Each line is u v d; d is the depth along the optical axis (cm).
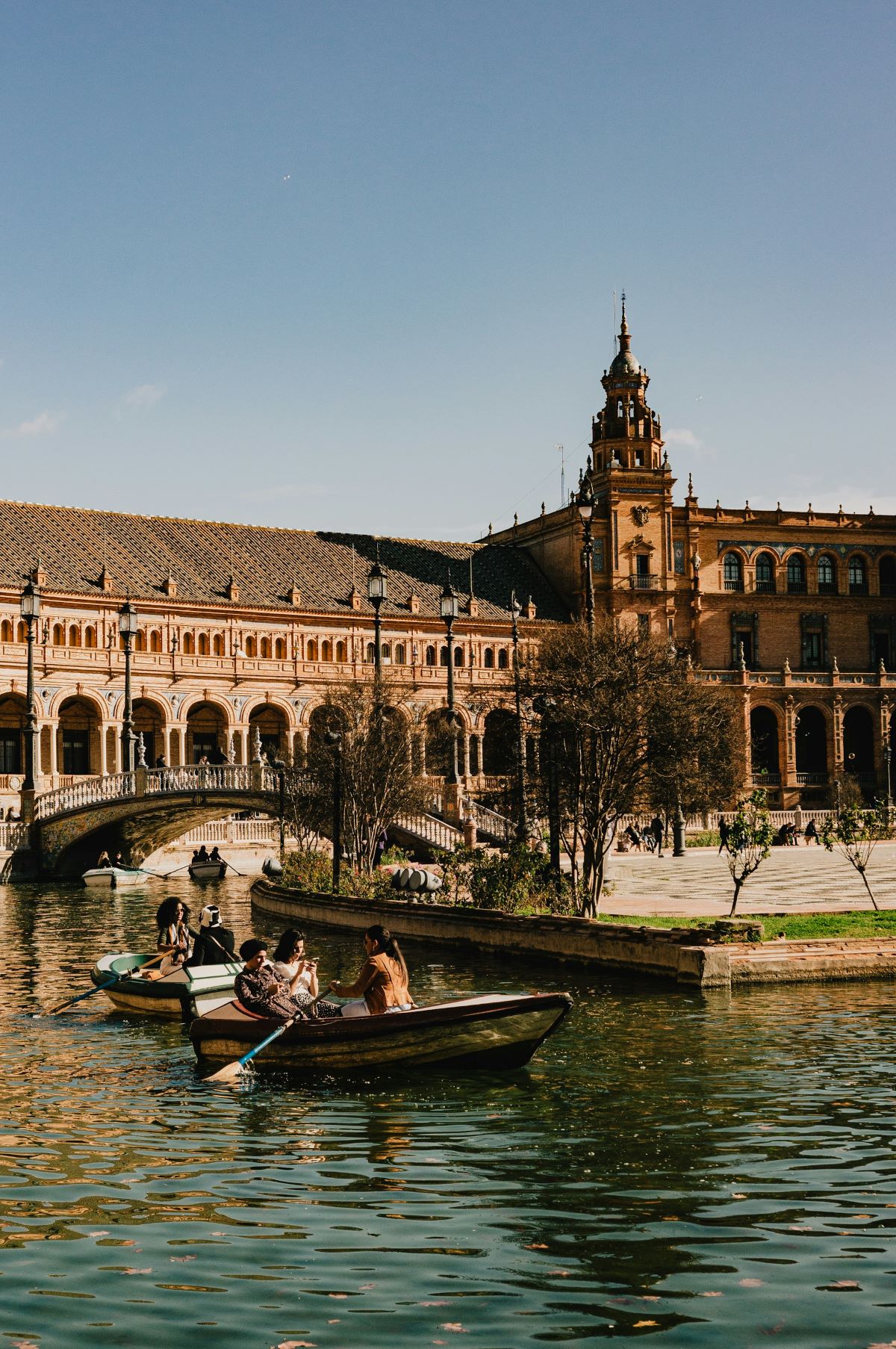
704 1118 1669
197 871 6781
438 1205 1343
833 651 12019
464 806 5950
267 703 9806
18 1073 2038
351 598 10350
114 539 9775
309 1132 1648
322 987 2867
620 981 2797
